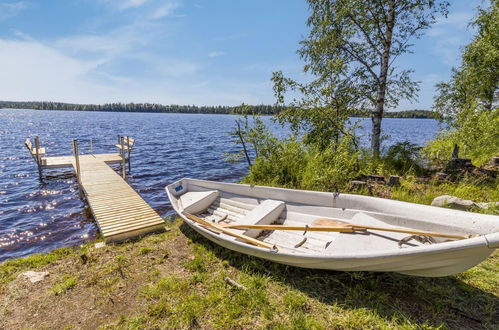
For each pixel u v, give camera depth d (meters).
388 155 8.12
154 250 4.06
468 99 8.41
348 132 7.88
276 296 2.84
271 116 8.86
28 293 3.10
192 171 13.61
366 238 3.05
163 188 10.42
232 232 3.68
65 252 4.24
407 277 2.97
